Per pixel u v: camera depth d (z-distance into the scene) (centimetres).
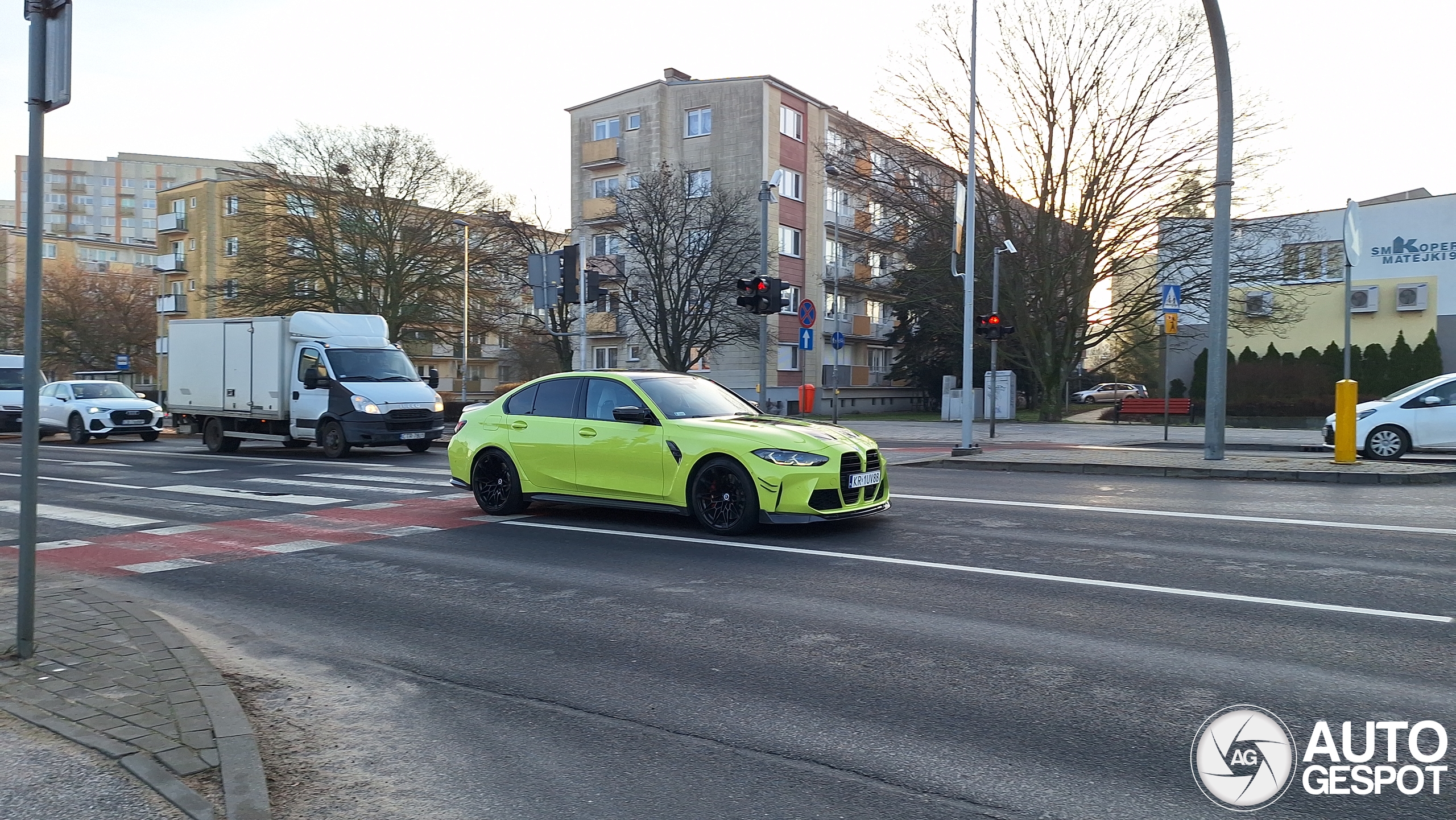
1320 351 4069
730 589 693
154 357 7000
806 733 420
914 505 1088
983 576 715
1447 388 1573
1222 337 1452
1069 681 479
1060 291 3531
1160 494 1177
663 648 553
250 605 683
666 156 4669
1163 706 442
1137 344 3562
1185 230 3269
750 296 1883
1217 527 915
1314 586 666
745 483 889
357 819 345
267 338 2038
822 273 4931
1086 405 6019
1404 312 3912
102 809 335
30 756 378
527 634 589
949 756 392
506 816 346
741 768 385
